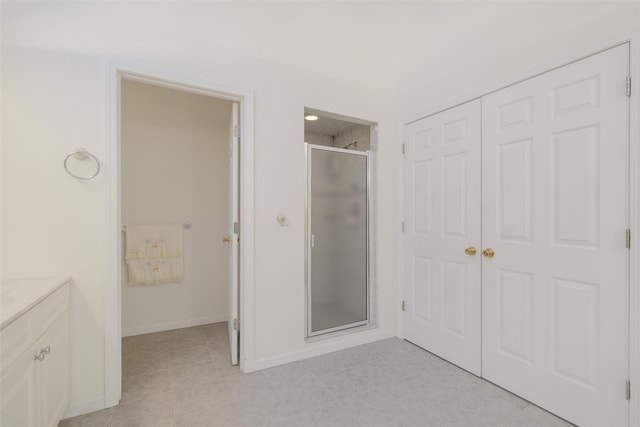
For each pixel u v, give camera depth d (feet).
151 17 6.06
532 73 5.81
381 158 9.04
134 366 7.21
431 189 8.04
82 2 5.52
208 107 10.36
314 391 6.19
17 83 5.10
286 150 7.49
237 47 6.90
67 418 5.29
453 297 7.40
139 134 9.40
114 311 5.68
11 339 3.43
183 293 9.94
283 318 7.39
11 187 5.06
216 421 5.26
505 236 6.29
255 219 7.07
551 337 5.53
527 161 5.92
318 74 7.96
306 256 8.13
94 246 5.54
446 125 7.63
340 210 8.72
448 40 7.50
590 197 5.04
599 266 4.94
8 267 5.04
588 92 5.07
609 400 4.81
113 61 5.67
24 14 5.16
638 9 4.54
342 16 7.04
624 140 4.68
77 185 5.42
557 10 5.45
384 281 9.05
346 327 8.78
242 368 6.93
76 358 5.39
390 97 9.17
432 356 7.80
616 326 4.75
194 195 10.13
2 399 3.25
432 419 5.34
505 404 5.79
